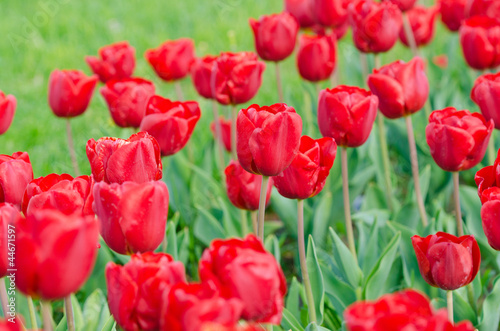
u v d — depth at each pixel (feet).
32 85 9.50
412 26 6.94
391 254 5.00
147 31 11.54
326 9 6.27
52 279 3.67
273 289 3.75
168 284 3.77
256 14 11.71
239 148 4.34
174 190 6.04
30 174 4.47
